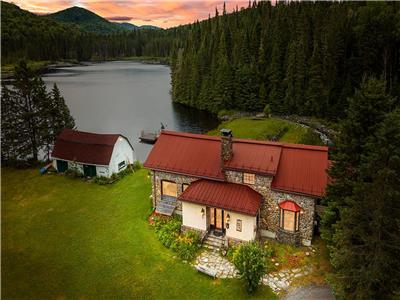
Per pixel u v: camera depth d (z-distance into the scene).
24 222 29.58
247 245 20.89
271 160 25.47
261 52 85.56
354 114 20.53
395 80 57.94
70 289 21.11
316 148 25.81
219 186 25.97
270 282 21.09
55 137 46.41
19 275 22.53
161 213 29.00
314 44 76.56
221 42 95.81
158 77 154.25
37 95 44.28
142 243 25.69
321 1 95.50
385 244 16.41
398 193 15.23
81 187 36.78
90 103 96.38
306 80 76.25
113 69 190.50
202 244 25.16
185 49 116.69
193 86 95.94
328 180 23.92
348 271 17.62
